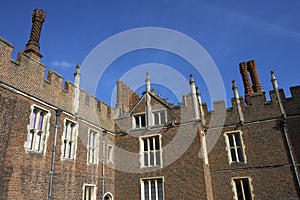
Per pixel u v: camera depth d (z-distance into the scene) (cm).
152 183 1513
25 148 1016
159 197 1466
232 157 1559
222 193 1466
